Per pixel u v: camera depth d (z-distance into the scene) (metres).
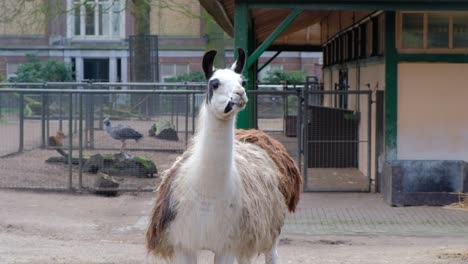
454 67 20.28
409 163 19.86
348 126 23.38
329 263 13.16
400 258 13.59
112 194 20.22
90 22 65.56
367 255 13.96
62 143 23.66
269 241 10.16
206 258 13.66
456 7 18.30
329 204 19.14
